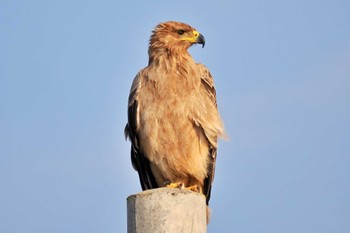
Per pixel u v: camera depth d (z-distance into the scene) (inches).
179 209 369.4
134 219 373.1
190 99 535.5
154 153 538.6
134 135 546.0
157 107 534.9
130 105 544.1
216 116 541.6
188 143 535.8
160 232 366.3
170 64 545.3
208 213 525.7
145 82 544.1
